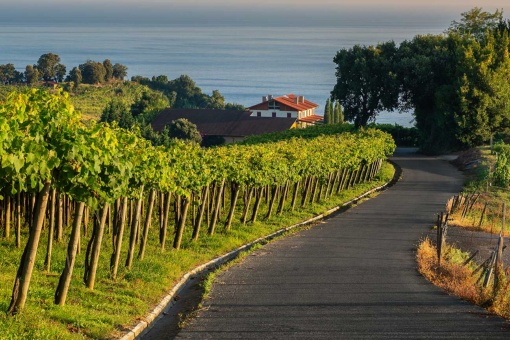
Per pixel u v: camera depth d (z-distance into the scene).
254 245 32.97
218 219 39.06
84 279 20.61
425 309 19.78
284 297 21.41
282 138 86.69
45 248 26.58
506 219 47.81
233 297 21.44
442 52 93.62
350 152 57.06
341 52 98.88
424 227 40.19
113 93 189.00
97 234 20.38
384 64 94.12
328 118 167.12
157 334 17.70
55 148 15.91
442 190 59.97
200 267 27.84
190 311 19.97
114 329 16.94
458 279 24.47
